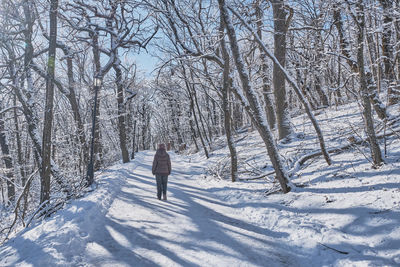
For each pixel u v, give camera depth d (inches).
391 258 119.3
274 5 435.8
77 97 710.5
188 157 876.0
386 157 227.3
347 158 276.7
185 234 184.4
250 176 358.3
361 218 157.5
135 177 480.1
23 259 142.5
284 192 247.8
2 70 410.9
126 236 185.8
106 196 295.6
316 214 186.9
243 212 235.5
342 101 616.7
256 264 139.3
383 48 383.9
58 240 162.2
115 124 1070.4
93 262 148.1
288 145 428.8
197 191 336.8
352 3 209.5
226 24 252.1
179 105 1371.8
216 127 1194.6
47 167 261.7
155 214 236.7
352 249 137.3
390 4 314.2
